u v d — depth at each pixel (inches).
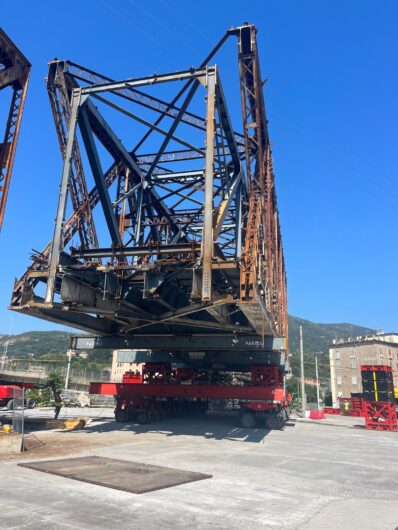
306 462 608.7
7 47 657.0
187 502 352.8
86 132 753.6
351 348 3897.6
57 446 663.8
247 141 789.2
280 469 541.3
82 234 761.0
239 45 766.5
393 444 895.7
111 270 658.2
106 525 284.7
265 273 810.2
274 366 1134.4
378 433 1154.0
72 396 1886.1
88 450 633.0
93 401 2044.8
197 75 692.1
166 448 686.5
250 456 640.4
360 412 2082.9
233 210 1117.7
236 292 788.0
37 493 361.4
